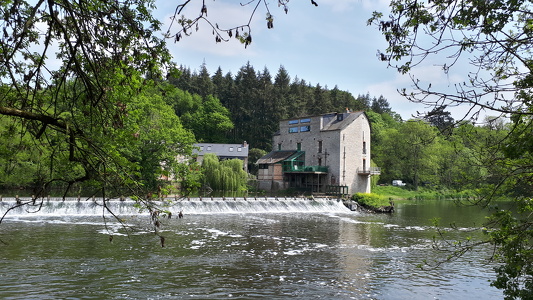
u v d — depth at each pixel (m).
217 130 99.69
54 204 29.06
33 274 14.27
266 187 66.69
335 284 14.53
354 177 57.81
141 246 19.53
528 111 5.78
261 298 12.76
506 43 5.51
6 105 5.75
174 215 32.47
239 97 104.75
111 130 5.81
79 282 13.61
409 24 5.43
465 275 16.11
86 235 21.48
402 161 75.19
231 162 64.06
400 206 50.72
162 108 43.19
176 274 15.06
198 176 41.97
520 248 6.63
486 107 5.36
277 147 68.56
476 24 5.23
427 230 28.12
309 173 60.59
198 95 109.19
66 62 6.08
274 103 98.50
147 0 5.70
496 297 13.52
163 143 39.34
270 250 20.00
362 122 59.31
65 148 5.83
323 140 59.50
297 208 41.66
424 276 15.84
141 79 5.84
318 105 104.81
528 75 5.76
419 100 5.48
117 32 5.46
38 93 5.70
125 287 13.30
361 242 23.03
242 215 35.03
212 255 18.36
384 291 13.91
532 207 6.77
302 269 16.47
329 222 32.12
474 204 7.09
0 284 13.04
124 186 5.44
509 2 4.96
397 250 20.77
